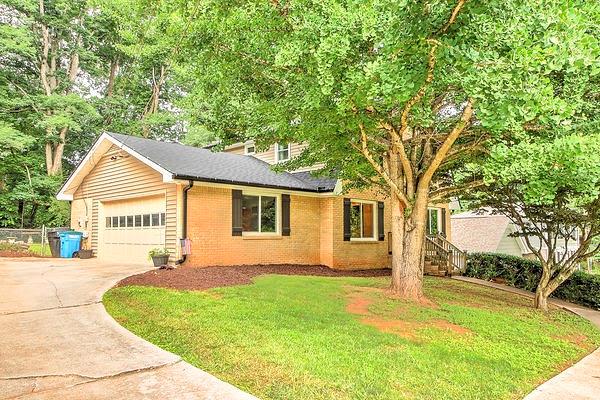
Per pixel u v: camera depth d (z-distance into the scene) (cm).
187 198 1096
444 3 382
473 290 1105
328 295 776
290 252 1359
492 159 596
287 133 678
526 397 411
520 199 871
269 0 525
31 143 2202
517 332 643
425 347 511
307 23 464
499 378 441
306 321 574
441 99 750
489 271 1421
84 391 338
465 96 623
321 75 448
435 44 402
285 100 598
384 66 419
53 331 502
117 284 788
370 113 601
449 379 420
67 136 2688
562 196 806
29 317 563
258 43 561
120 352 433
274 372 395
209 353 440
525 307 898
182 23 629
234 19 555
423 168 842
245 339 479
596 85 599
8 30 2133
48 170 2498
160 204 1173
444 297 900
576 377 486
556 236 942
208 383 363
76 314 581
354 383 380
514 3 366
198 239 1113
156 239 1179
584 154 479
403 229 828
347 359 438
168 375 378
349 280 1021
